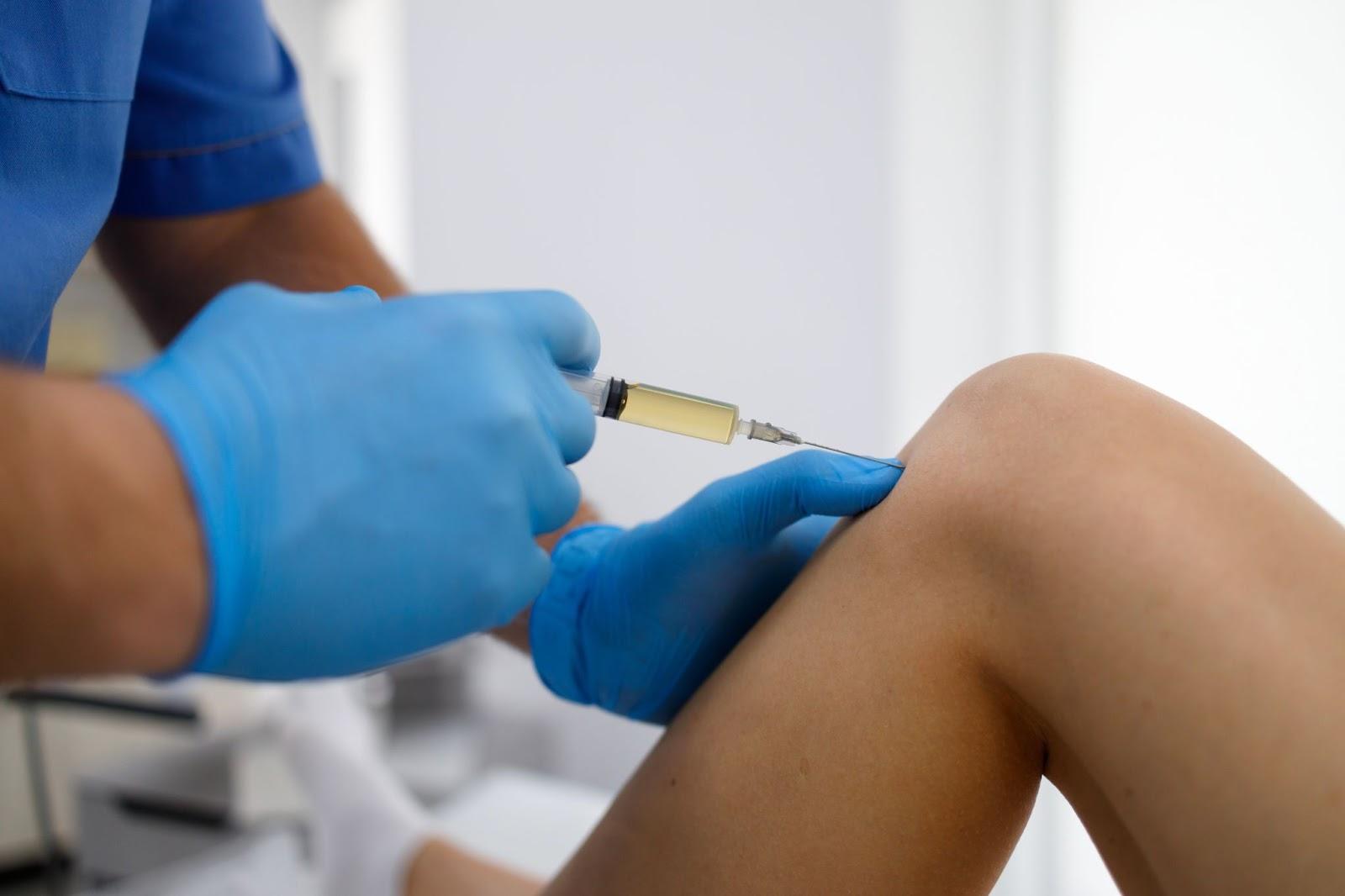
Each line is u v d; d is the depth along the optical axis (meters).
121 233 0.94
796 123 2.14
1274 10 1.58
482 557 0.50
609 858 0.61
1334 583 0.46
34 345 0.66
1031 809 0.57
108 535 0.36
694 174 2.26
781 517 0.61
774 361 2.22
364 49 2.87
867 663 0.55
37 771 2.23
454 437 0.49
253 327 0.47
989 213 1.95
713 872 0.57
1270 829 0.43
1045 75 1.83
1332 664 0.44
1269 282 1.62
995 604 0.52
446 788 2.45
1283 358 1.61
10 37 0.60
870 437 2.14
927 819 0.54
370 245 0.98
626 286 2.36
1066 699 0.49
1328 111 1.55
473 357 0.51
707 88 2.23
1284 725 0.43
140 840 2.19
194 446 0.40
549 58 2.39
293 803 2.16
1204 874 0.45
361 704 2.54
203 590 0.40
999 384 0.58
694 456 2.28
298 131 0.93
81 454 0.36
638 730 2.56
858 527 0.59
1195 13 1.66
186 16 0.83
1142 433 0.51
